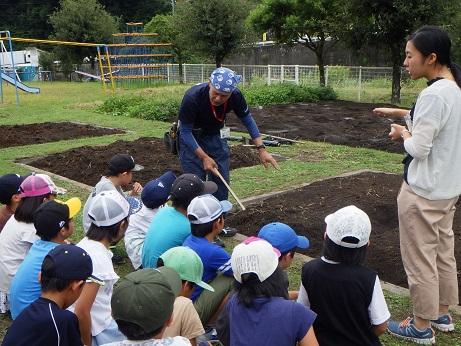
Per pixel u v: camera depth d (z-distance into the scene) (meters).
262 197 7.30
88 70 42.78
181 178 4.57
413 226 3.81
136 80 31.61
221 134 6.10
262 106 18.36
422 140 3.61
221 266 3.95
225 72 5.52
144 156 10.07
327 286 3.08
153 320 2.36
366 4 18.33
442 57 3.67
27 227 4.31
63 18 41.19
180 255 3.36
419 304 3.84
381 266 5.27
